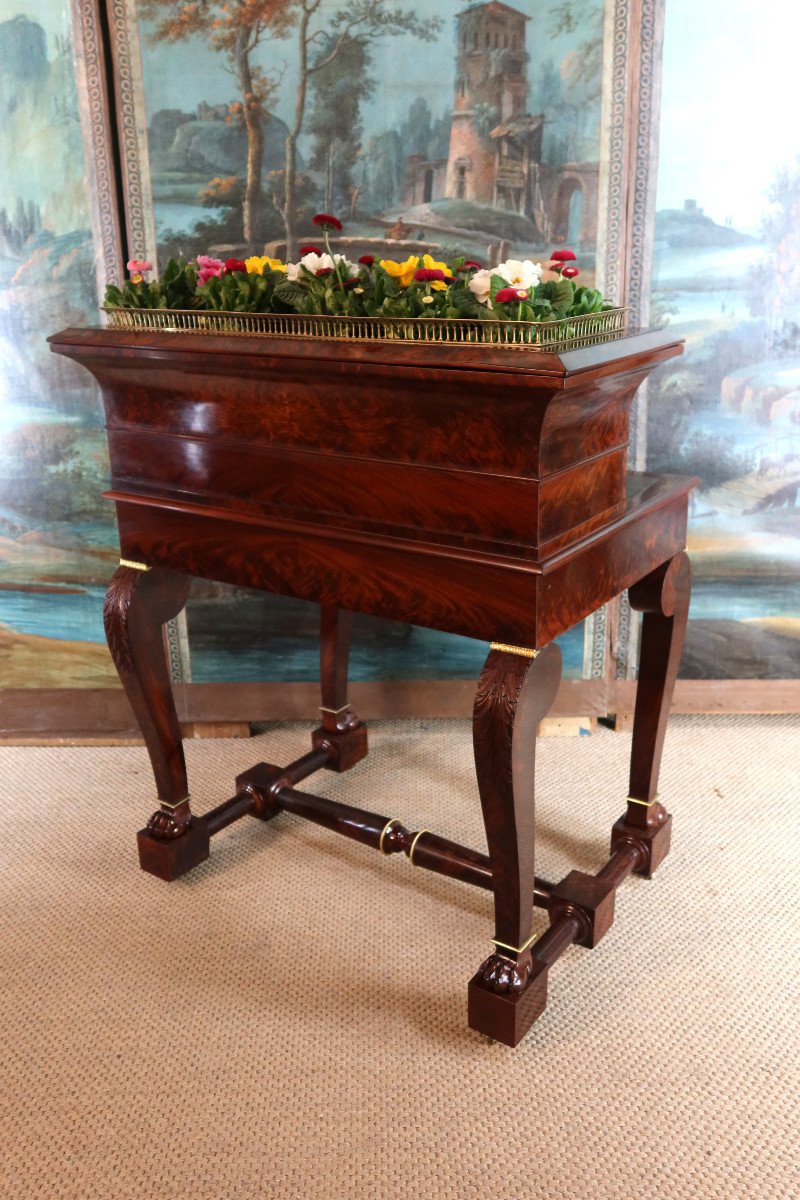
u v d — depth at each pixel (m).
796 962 1.85
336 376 1.50
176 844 2.08
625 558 1.69
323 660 2.42
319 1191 1.41
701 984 1.80
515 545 1.44
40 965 1.86
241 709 2.66
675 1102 1.55
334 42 2.20
